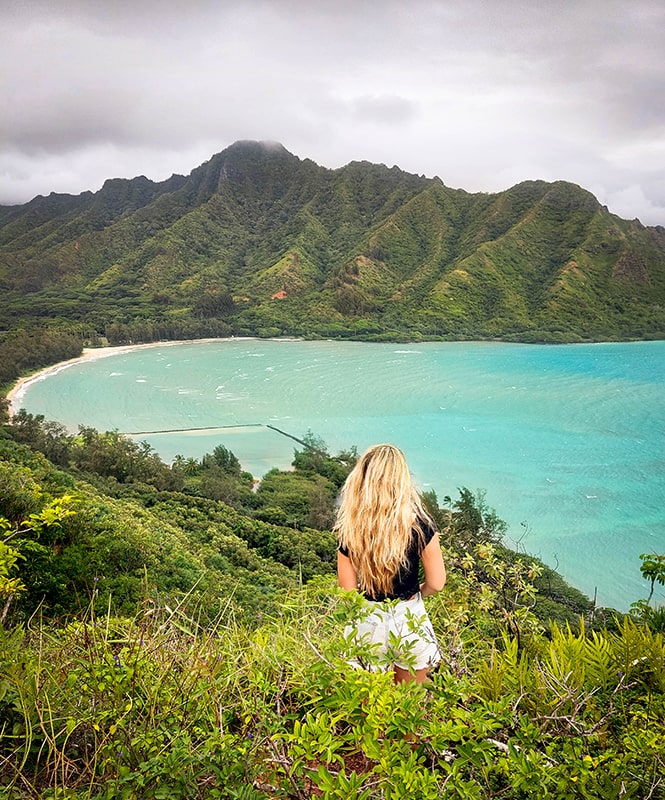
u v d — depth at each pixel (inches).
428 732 80.1
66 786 86.8
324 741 77.9
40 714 87.4
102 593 321.7
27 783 81.6
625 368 5812.0
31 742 92.4
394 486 110.8
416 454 3102.9
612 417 3932.1
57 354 5772.6
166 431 3622.0
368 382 5103.3
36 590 297.6
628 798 82.3
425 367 5792.3
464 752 80.1
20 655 108.4
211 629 130.6
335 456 3115.2
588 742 98.8
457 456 3058.6
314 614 145.4
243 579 951.6
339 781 73.6
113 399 4394.7
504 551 1000.2
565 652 126.2
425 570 115.7
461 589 198.8
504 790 87.7
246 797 77.8
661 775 85.9
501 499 2397.9
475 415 4015.8
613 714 107.8
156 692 97.0
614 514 2223.2
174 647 119.5
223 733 93.4
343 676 95.1
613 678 118.4
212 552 1152.2
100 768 89.6
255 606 530.9
